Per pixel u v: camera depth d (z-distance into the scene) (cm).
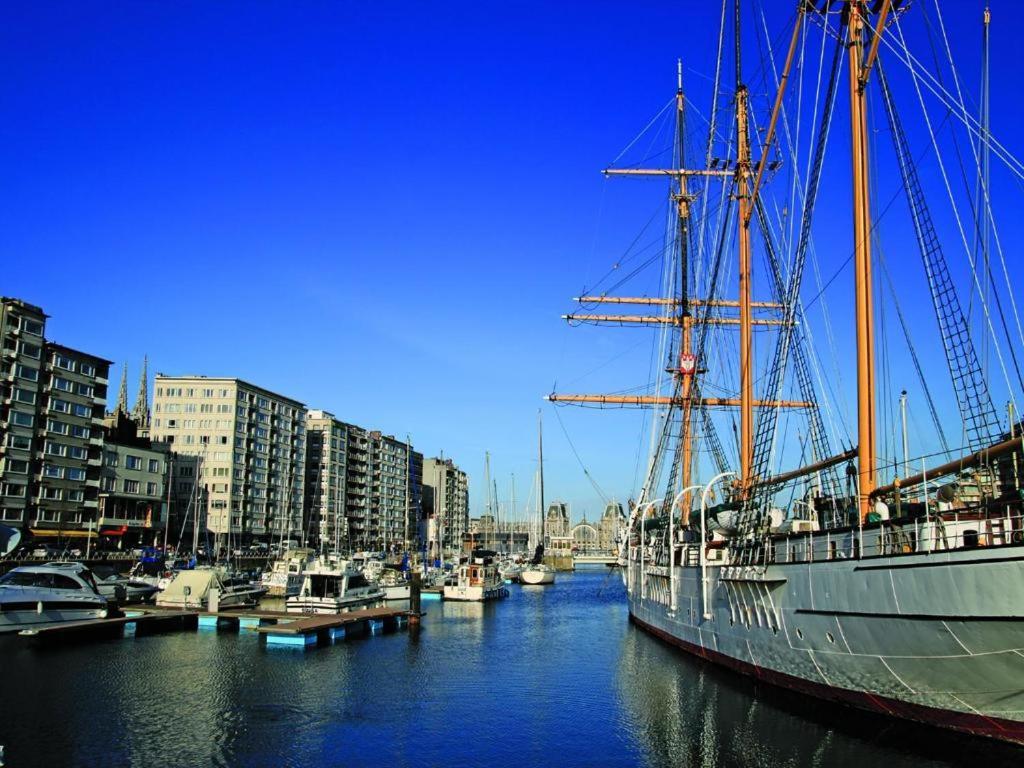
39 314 11250
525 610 8338
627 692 3719
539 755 2764
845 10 3173
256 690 3781
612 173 6644
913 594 2314
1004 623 2059
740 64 4766
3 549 6153
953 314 2680
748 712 3125
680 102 6775
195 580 6588
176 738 2938
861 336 2928
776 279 4434
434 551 17775
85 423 12038
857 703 2748
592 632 6175
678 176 6694
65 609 5438
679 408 6228
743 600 3441
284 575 8338
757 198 4572
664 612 5056
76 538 11738
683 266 6738
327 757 2738
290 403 18475
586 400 7006
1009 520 2239
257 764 2647
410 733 3053
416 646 5331
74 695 3584
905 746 2552
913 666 2397
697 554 4472
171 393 16175
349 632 5741
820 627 2778
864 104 3031
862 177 3008
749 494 3581
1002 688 2197
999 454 2202
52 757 2691
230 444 16112
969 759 2381
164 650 4844
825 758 2469
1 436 10612
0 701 3453
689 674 3953
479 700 3628
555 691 3819
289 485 18238
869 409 2883
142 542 13288
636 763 2656
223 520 15800
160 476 13888
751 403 4272
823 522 3697
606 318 6756
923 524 2369
